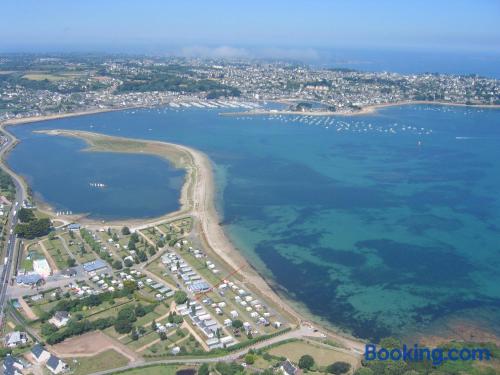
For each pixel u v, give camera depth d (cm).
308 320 18050
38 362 14675
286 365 14275
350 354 15562
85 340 15938
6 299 18475
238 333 16650
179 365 14600
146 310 17738
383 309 18888
